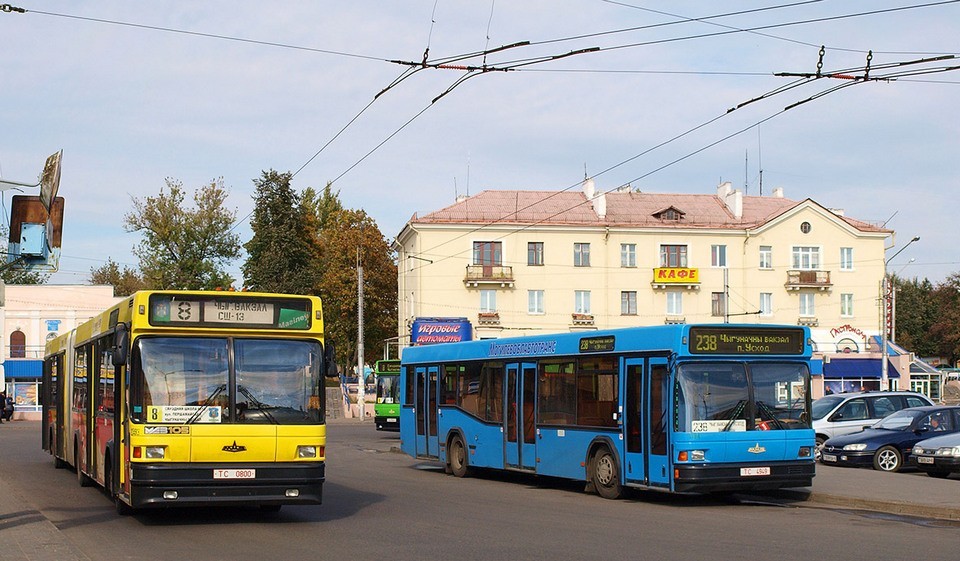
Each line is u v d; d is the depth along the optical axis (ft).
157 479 44.06
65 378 76.38
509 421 73.67
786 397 58.03
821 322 228.43
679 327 56.34
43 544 39.60
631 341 60.18
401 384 93.50
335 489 68.74
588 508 56.03
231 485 44.88
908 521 49.19
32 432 164.55
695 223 227.61
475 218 220.64
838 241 230.48
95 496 61.87
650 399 58.13
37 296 247.09
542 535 44.16
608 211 229.45
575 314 221.87
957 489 60.85
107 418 53.26
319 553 39.14
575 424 65.57
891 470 78.02
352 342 276.41
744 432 56.39
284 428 45.88
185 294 46.16
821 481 66.28
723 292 226.58
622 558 37.37
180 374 45.39
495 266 219.00
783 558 36.94
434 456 85.46
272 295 47.26
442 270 219.20
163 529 46.68
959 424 79.92
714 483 55.31
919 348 356.79
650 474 57.72
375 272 270.26
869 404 92.12
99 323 58.49
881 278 230.68
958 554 37.68
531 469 70.54
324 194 346.54
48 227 69.62
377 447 122.52
